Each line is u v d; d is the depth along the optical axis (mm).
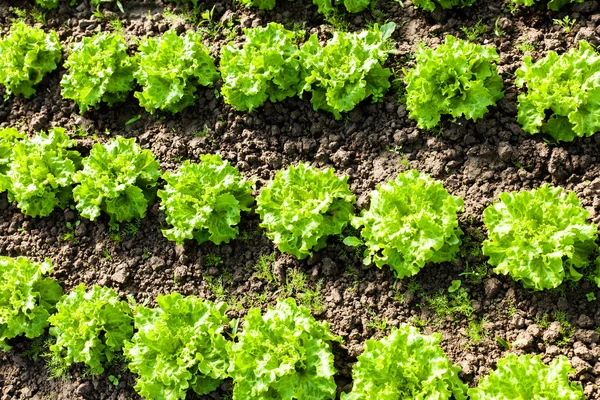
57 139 2752
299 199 2561
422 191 2496
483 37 2699
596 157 2533
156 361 2467
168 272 2629
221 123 2727
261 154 2699
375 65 2633
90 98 2770
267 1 2805
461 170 2592
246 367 2406
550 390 2309
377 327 2500
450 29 2723
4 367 2615
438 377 2334
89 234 2703
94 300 2561
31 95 2877
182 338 2477
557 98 2520
